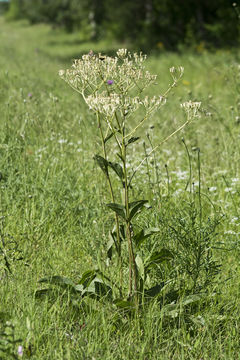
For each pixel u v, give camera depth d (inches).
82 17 1665.8
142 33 1175.0
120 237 157.9
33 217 208.4
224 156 290.4
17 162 244.1
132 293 148.9
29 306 142.3
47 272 171.0
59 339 137.3
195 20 1131.9
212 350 137.7
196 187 241.3
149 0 1192.8
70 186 230.8
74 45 1521.9
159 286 153.2
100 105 139.8
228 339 143.8
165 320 148.1
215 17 1135.6
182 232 183.6
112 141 280.8
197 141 307.0
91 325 141.2
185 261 161.6
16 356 119.5
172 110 347.3
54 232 203.6
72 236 197.6
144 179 245.8
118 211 143.3
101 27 1455.5
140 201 142.9
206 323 144.9
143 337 143.2
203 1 1106.1
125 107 142.3
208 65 724.0
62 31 1969.7
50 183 229.6
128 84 143.5
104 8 1545.3
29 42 1653.5
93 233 195.8
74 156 271.3
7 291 152.0
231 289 166.2
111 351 138.0
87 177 246.8
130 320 146.8
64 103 333.1
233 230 210.7
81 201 223.0
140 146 304.7
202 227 174.6
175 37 1157.7
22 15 2925.7
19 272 164.6
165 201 213.8
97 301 153.4
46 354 130.7
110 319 145.9
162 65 791.1
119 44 1232.2
